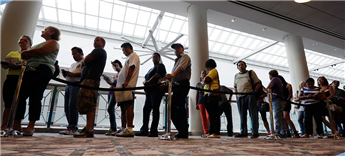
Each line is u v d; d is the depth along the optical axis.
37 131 3.51
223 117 6.05
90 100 2.11
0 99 3.27
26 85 2.11
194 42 5.88
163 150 1.18
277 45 15.40
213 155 1.01
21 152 0.98
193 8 6.38
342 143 2.04
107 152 1.05
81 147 1.22
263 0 5.54
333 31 7.32
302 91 3.94
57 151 1.03
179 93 2.42
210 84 2.84
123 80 2.55
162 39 13.76
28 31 3.99
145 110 3.17
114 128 3.33
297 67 8.08
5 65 2.12
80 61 3.19
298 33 7.52
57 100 4.19
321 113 3.52
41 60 2.17
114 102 3.40
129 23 12.72
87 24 12.66
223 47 14.95
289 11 6.04
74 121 2.90
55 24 12.23
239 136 3.24
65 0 11.09
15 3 3.96
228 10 6.01
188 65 2.59
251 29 8.33
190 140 2.10
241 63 3.35
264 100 4.23
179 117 2.38
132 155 0.97
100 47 2.42
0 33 3.76
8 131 1.79
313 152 1.24
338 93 4.48
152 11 11.94
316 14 6.20
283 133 3.38
